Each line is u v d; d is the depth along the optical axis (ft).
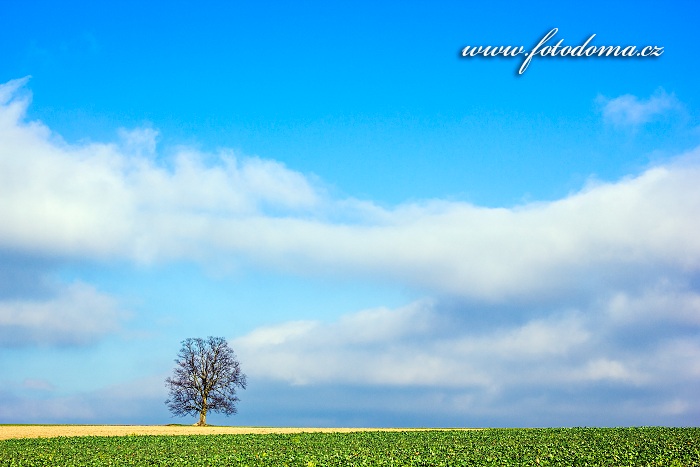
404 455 124.98
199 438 180.65
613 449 127.03
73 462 119.24
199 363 264.52
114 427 257.34
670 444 135.03
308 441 165.48
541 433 180.75
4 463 117.60
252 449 143.84
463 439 165.37
